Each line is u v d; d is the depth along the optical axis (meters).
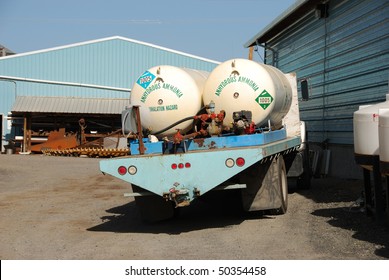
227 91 8.22
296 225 8.07
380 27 12.42
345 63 14.48
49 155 30.95
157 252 6.71
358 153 7.77
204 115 8.13
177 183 7.49
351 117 14.11
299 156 11.61
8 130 36.75
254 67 8.31
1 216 10.12
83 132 32.34
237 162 7.35
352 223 7.97
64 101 35.16
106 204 11.70
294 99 11.72
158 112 8.39
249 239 7.28
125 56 38.94
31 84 37.50
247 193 8.51
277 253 6.40
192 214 9.87
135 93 8.59
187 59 39.00
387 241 6.73
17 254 6.83
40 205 11.64
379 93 12.50
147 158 7.58
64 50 38.06
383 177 8.14
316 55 16.70
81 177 17.95
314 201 10.55
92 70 38.50
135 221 9.34
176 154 7.52
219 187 7.71
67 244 7.44
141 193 7.86
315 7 16.05
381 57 12.38
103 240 7.67
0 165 22.06
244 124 7.92
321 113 16.31
